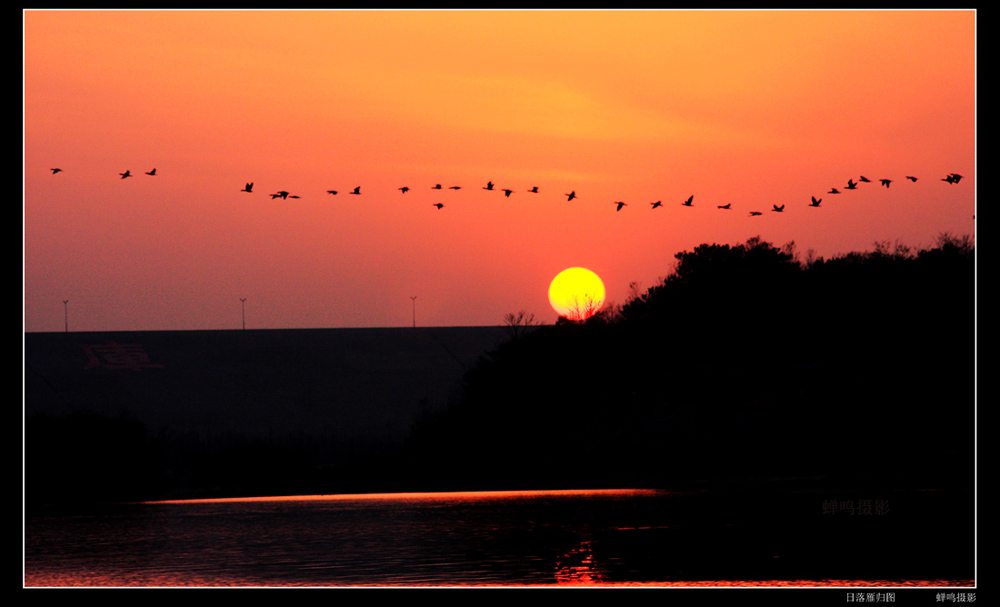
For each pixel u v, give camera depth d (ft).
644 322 329.72
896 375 264.31
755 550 128.98
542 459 273.54
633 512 175.83
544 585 108.47
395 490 252.83
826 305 313.94
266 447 297.74
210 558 134.72
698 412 278.26
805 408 260.62
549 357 301.22
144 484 259.39
